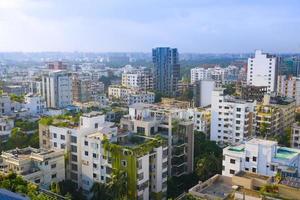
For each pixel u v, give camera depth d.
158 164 107.81
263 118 181.12
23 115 175.50
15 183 67.81
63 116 137.75
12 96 197.62
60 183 107.06
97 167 108.00
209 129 188.12
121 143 110.69
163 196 111.12
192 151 132.88
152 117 132.25
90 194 108.88
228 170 107.62
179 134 129.62
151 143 106.31
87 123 116.81
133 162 99.69
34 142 134.50
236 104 170.25
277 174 87.25
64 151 112.06
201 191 81.81
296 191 70.88
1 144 138.25
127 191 101.06
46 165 104.44
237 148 110.88
